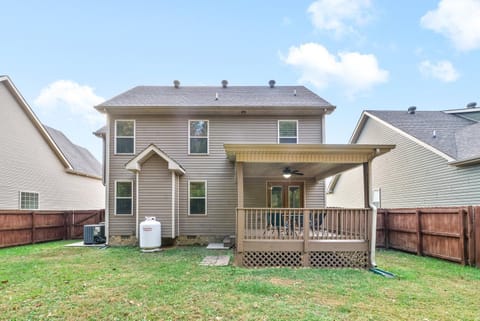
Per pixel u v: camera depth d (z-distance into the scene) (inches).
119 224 447.5
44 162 599.8
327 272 266.2
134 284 218.2
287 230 335.3
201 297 188.9
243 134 463.5
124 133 463.2
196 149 462.6
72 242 508.4
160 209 420.2
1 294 195.6
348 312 166.7
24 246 446.6
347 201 762.8
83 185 757.9
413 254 370.6
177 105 446.3
